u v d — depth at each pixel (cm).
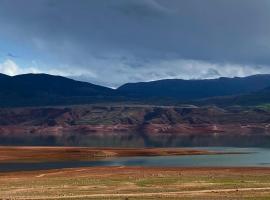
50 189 7606
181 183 8312
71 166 13588
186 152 18300
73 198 6481
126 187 7831
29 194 6988
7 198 6531
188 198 6406
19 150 18162
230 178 9038
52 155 16775
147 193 7100
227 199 6297
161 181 8612
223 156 16862
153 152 18138
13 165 13950
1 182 8700
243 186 7888
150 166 13300
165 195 6788
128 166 12950
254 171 10988
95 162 14825
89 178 9262
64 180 8938
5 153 17175
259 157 16400
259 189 7500
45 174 10694
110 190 7456
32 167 13362
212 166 13150
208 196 6650
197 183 8306
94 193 7125
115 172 10831
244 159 15612
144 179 8938
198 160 15300
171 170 11319
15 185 8206
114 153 17625
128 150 18600
